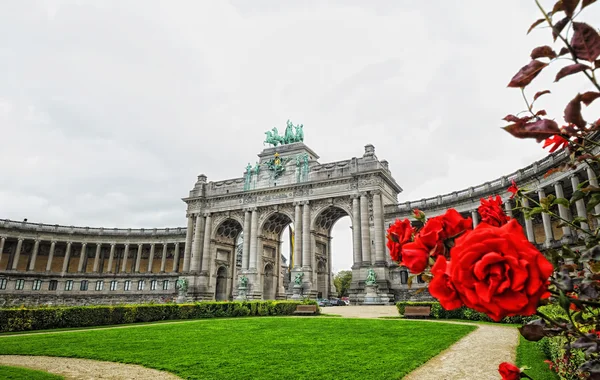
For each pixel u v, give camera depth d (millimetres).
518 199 4684
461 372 15133
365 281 72750
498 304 2287
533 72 3053
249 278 85438
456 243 2703
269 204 88500
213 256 95000
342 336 24922
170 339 24875
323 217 88750
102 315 38719
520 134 3162
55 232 102812
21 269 101000
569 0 2703
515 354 18281
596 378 3174
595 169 3963
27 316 34062
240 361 17328
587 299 2990
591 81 2771
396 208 79500
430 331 26703
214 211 95750
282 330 29094
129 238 108812
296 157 89500
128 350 20891
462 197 70562
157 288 102250
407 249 3354
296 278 77250
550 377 13164
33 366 17656
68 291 99062
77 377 15555
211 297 92125
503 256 2322
